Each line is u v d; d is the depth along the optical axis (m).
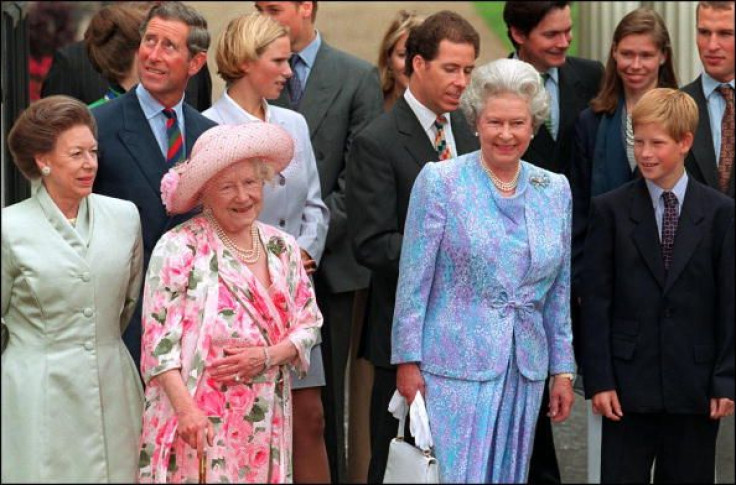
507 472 19.28
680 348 20.56
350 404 26.53
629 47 24.34
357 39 45.50
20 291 18.28
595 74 26.45
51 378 18.25
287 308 18.78
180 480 18.09
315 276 24.62
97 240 18.64
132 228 19.06
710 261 20.59
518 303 19.03
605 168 24.56
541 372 19.38
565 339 19.77
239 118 22.14
